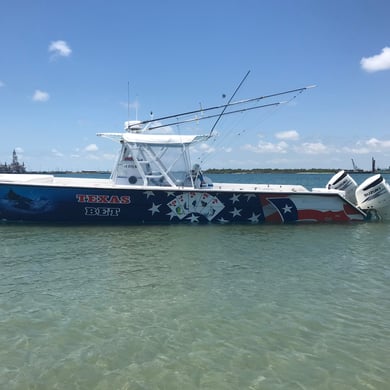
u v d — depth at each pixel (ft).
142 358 15.37
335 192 46.68
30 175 44.86
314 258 30.73
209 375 14.33
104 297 21.48
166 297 21.63
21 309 19.69
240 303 20.95
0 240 34.91
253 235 39.27
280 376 14.35
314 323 18.65
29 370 14.42
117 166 45.21
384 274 26.53
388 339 17.19
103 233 38.37
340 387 13.76
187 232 39.68
